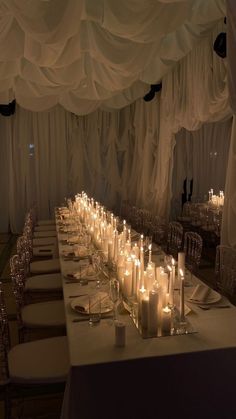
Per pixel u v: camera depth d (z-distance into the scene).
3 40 4.31
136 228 7.82
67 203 8.91
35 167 9.93
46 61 4.69
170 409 2.19
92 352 2.17
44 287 4.18
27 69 5.43
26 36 4.34
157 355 2.13
